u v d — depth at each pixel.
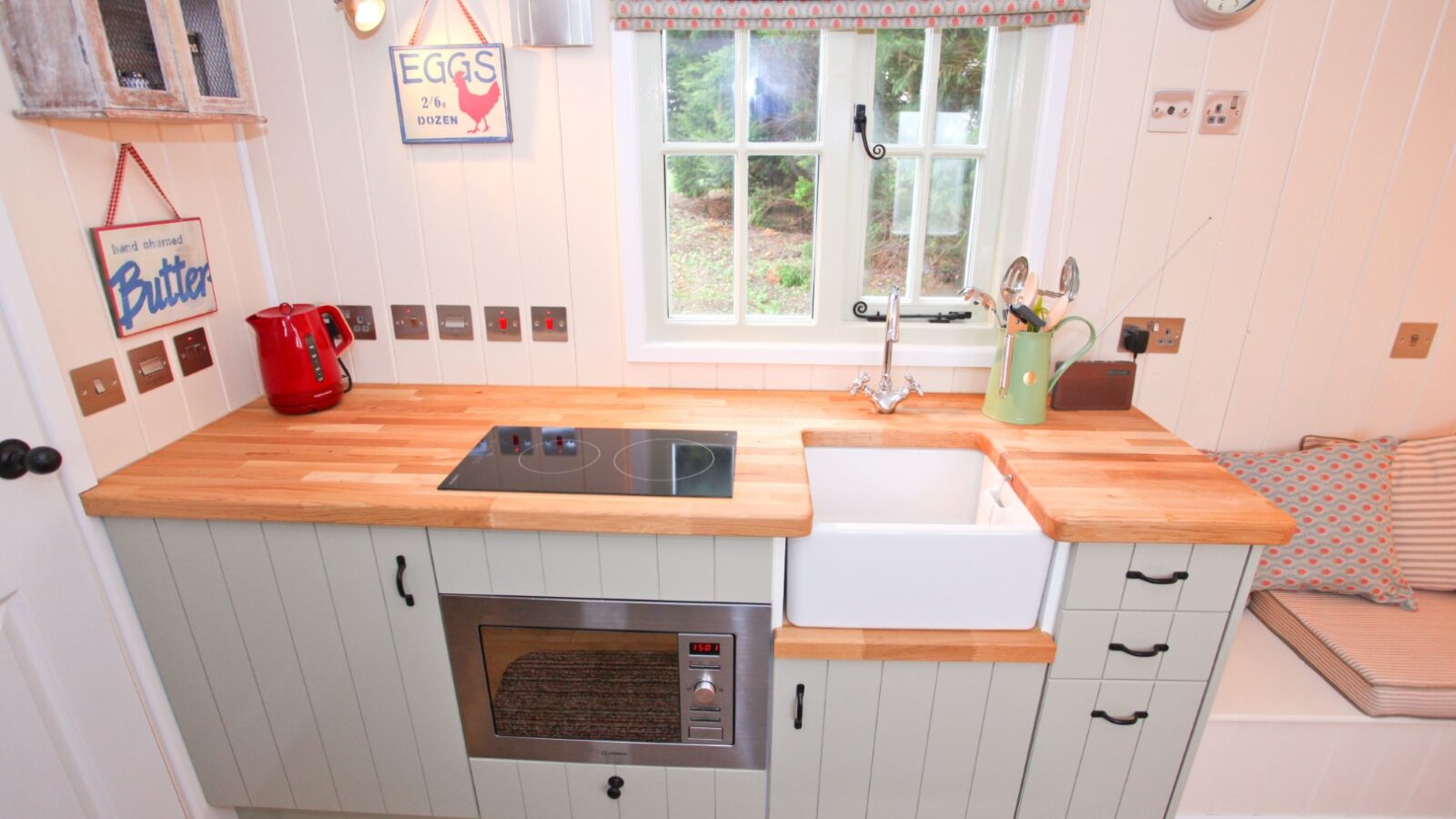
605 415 1.76
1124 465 1.50
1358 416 1.92
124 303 1.42
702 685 1.45
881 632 1.42
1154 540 1.29
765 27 1.61
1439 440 1.89
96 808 1.43
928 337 1.91
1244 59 1.62
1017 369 1.69
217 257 1.69
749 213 1.83
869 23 1.60
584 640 1.46
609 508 1.30
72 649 1.35
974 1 1.57
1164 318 1.84
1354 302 1.81
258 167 1.78
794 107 1.75
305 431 1.64
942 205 1.83
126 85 1.25
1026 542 1.34
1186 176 1.71
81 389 1.34
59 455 1.25
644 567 1.37
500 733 1.55
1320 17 1.58
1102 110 1.67
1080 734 1.49
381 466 1.47
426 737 1.57
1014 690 1.44
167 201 1.54
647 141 1.76
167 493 1.34
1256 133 1.67
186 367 1.61
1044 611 1.42
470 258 1.85
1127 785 1.55
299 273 1.87
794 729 1.49
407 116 1.72
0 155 1.19
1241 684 1.67
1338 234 1.75
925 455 1.72
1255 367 1.88
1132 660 1.41
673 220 1.85
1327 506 1.86
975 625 1.42
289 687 1.53
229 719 1.57
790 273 1.90
